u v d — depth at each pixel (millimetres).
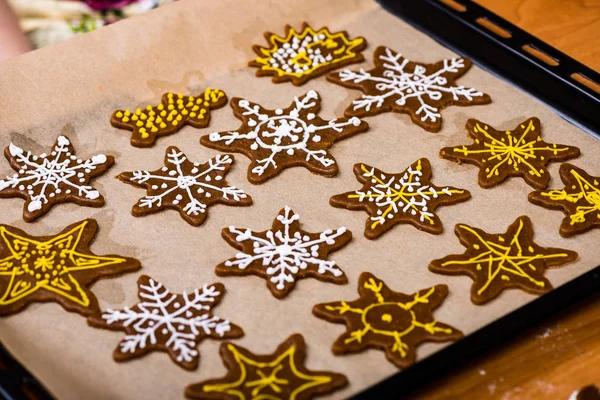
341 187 692
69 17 1051
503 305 619
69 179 692
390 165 705
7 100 717
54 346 604
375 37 798
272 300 626
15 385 550
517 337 603
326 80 771
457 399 579
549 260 640
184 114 734
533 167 694
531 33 789
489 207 677
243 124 732
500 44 751
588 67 734
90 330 613
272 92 760
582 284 613
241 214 677
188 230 667
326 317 613
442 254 649
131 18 761
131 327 610
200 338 605
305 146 715
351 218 673
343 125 729
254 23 791
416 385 569
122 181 696
